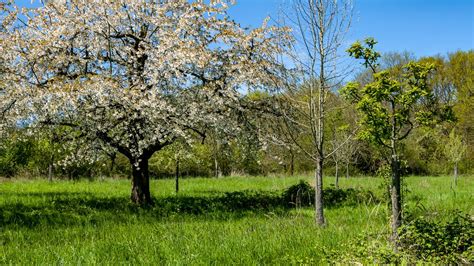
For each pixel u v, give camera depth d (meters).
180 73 13.38
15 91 12.24
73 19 13.21
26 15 13.60
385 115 7.24
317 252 7.62
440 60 41.12
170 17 14.15
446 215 10.97
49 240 9.16
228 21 14.41
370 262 6.45
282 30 13.74
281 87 12.93
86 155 14.87
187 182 25.91
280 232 9.17
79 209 13.37
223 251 7.58
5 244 8.89
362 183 24.36
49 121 13.62
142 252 7.68
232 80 14.27
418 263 6.35
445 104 7.61
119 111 13.48
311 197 16.53
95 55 13.81
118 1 13.72
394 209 7.39
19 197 16.44
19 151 26.25
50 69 12.95
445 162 36.94
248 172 35.44
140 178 15.10
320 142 10.75
